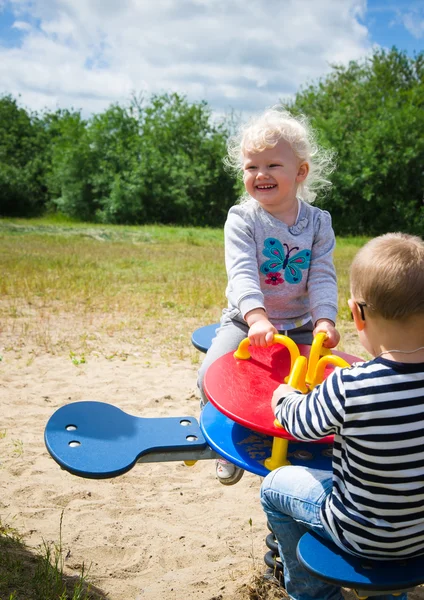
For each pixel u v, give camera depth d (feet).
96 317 23.34
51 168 119.75
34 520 9.09
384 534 4.99
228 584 7.66
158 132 112.78
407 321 4.97
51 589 7.04
